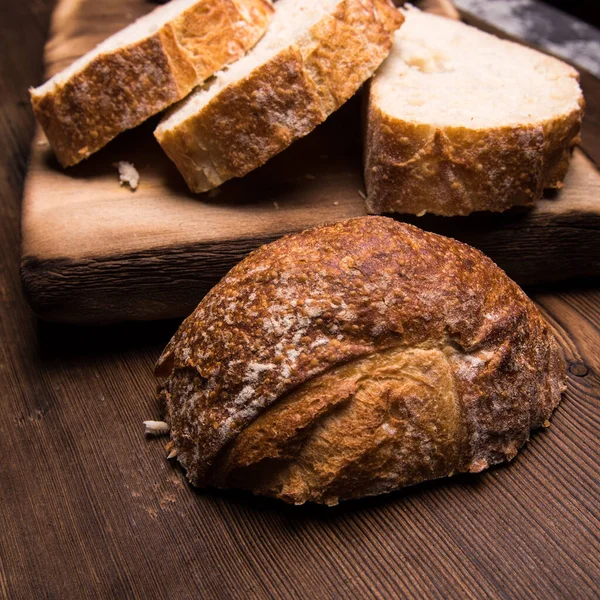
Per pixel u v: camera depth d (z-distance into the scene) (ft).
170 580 1.32
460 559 1.32
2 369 1.57
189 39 1.65
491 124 1.52
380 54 1.65
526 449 1.42
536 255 1.63
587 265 1.66
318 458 1.33
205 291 1.60
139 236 1.57
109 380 1.55
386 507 1.37
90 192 1.66
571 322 1.61
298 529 1.36
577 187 1.65
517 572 1.31
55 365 1.57
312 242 1.39
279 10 1.81
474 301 1.36
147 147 1.76
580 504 1.37
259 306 1.35
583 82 2.14
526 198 1.56
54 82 1.72
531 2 2.51
